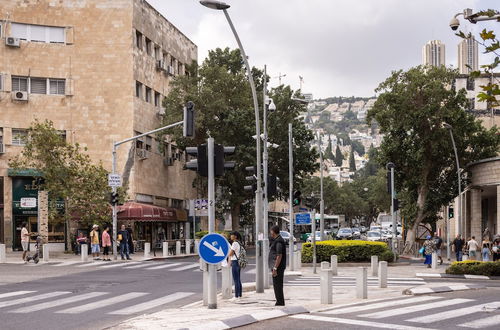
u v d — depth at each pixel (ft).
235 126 175.11
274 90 187.32
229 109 175.52
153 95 176.35
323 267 74.90
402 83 165.89
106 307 52.08
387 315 43.50
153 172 175.01
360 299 56.95
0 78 151.02
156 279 81.00
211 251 45.16
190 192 211.61
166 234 189.37
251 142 178.50
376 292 64.49
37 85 155.12
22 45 153.58
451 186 176.04
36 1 155.02
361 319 41.60
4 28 151.94
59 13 156.97
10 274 88.94
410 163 170.40
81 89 157.89
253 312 44.04
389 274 91.50
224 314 43.16
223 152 47.75
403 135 169.48
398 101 164.04
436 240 125.90
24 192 150.92
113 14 160.25
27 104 153.28
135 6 163.02
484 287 65.31
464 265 86.79
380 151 172.65
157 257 127.95
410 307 48.16
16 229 150.51
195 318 41.52
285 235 214.90
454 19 52.08
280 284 50.01
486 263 85.51
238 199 182.70
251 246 225.97
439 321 40.29
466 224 185.16
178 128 170.30
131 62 159.94
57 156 132.46
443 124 161.48
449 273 87.45
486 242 113.60
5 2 152.35
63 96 156.46
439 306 48.52
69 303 54.95
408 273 93.91
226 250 45.24
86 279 80.94
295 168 188.85
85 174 133.18
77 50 158.10
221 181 181.57
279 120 183.83
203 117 170.71
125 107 159.22
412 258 148.77
